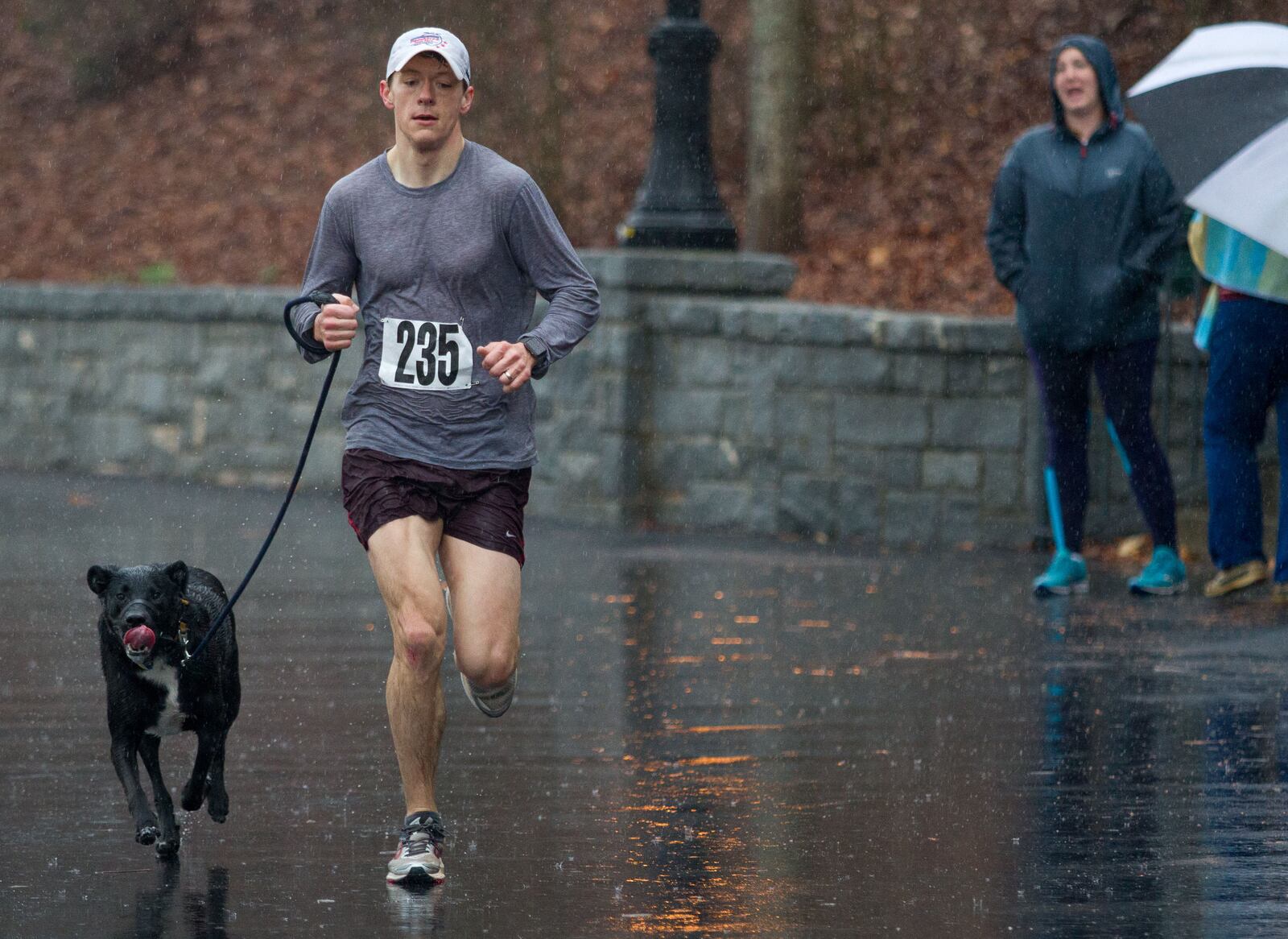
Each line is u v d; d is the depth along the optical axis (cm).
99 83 6625
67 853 1524
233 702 1559
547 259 1473
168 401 4869
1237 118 2675
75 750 1931
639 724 2072
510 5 6109
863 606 2947
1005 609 2903
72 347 5016
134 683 1456
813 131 5409
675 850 1530
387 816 1661
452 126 1454
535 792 1747
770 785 1775
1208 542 3027
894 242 4997
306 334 1459
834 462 3841
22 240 5903
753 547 3697
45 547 3556
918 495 3762
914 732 2022
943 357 3722
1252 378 2889
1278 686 2264
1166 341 3547
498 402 1465
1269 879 1436
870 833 1591
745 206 5412
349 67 6469
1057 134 2938
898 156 5309
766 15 4941
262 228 5766
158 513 4141
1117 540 3628
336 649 2534
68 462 5031
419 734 1441
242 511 4209
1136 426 2977
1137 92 2758
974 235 4941
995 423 3700
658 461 4044
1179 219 2903
